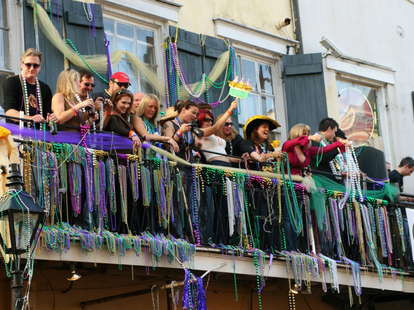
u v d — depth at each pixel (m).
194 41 15.47
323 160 14.39
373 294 15.62
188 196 12.52
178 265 12.03
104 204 11.50
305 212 13.70
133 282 13.05
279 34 17.02
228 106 15.66
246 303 14.41
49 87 12.48
